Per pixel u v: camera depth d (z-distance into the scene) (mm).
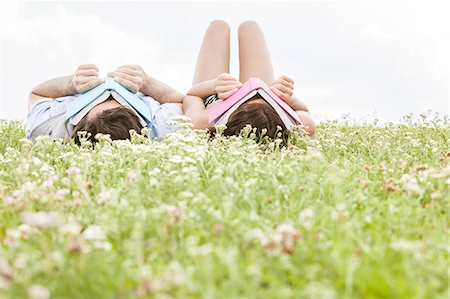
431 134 5988
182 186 3184
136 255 2219
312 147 4906
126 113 4969
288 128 5262
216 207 2865
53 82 5676
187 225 2531
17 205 2830
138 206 2742
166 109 5590
